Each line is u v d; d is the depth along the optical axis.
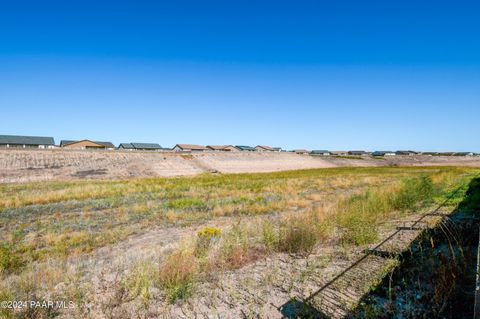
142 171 51.06
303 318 4.75
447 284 5.22
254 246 8.53
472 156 125.00
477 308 3.90
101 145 98.06
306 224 8.78
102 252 9.76
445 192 20.09
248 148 144.25
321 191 27.81
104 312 4.98
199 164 63.62
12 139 84.06
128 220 15.07
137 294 5.54
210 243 8.48
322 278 6.21
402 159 114.06
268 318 4.81
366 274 6.27
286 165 80.56
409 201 14.42
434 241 8.26
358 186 32.03
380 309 4.88
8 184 34.12
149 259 7.46
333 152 163.75
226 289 5.80
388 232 9.65
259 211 16.97
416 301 5.06
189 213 16.67
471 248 7.49
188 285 5.70
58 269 7.16
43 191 26.11
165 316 4.89
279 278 6.27
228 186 31.41
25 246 10.40
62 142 96.94
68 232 12.72
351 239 8.75
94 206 19.44
